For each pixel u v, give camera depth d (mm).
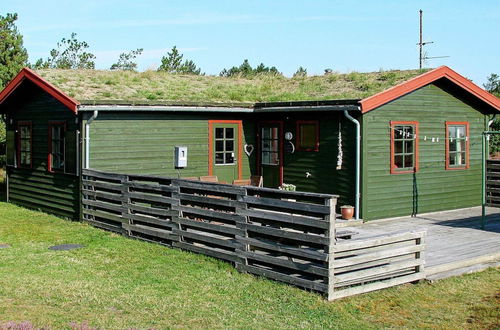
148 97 14992
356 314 7125
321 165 14039
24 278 8211
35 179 15070
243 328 6484
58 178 13977
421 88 14289
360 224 12977
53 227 12438
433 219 13773
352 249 7695
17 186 16078
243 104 14969
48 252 9953
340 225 12602
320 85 17859
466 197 15594
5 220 13367
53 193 14227
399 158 13922
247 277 8500
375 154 13320
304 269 7836
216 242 9328
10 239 11078
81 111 12641
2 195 18188
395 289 8148
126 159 13539
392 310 7320
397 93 13352
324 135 13930
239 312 7020
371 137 13211
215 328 6438
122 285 7996
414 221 13453
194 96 16109
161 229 10641
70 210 13500
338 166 13375
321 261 7801
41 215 14172
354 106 12766
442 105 14844
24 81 14469
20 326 5930
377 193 13422
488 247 10445
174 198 10203
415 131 14188
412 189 14211
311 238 7730
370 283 8031
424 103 14383
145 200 10922
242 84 19188
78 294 7496
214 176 14938
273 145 15523
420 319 7047
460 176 15391
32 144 15133
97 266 9016
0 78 22531
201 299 7473
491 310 7383
